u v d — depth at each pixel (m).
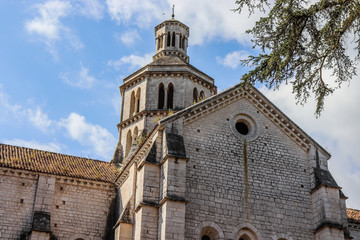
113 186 42.28
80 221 39.91
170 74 50.31
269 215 34.75
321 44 23.56
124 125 50.34
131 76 53.09
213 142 35.88
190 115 35.78
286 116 38.66
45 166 41.31
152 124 48.34
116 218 40.69
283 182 36.50
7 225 37.25
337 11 23.02
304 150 38.62
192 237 31.89
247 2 23.66
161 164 33.47
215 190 34.16
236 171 35.50
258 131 37.84
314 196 36.41
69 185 40.81
